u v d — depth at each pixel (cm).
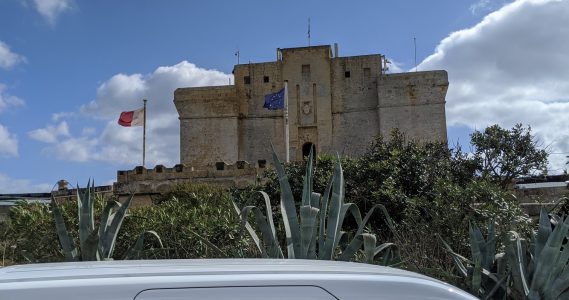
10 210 1380
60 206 1230
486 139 1694
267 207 708
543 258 594
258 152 5191
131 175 3075
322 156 1556
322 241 671
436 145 1539
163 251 1016
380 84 5028
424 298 259
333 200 667
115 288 235
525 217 1066
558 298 618
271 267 268
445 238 962
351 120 5153
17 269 264
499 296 645
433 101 4928
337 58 5253
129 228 1104
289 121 5191
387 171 1384
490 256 686
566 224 586
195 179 3002
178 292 237
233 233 1013
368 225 1216
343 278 255
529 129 1708
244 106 5272
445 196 1114
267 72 5284
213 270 255
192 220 1105
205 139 5188
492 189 1112
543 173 1700
